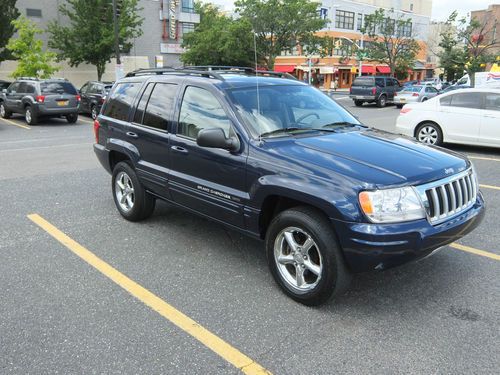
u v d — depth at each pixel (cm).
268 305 372
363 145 394
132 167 553
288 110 449
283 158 372
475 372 289
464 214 373
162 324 344
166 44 4197
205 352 310
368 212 324
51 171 879
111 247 492
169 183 483
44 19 3334
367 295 388
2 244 498
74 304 372
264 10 3519
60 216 595
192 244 501
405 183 335
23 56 2656
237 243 505
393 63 4962
